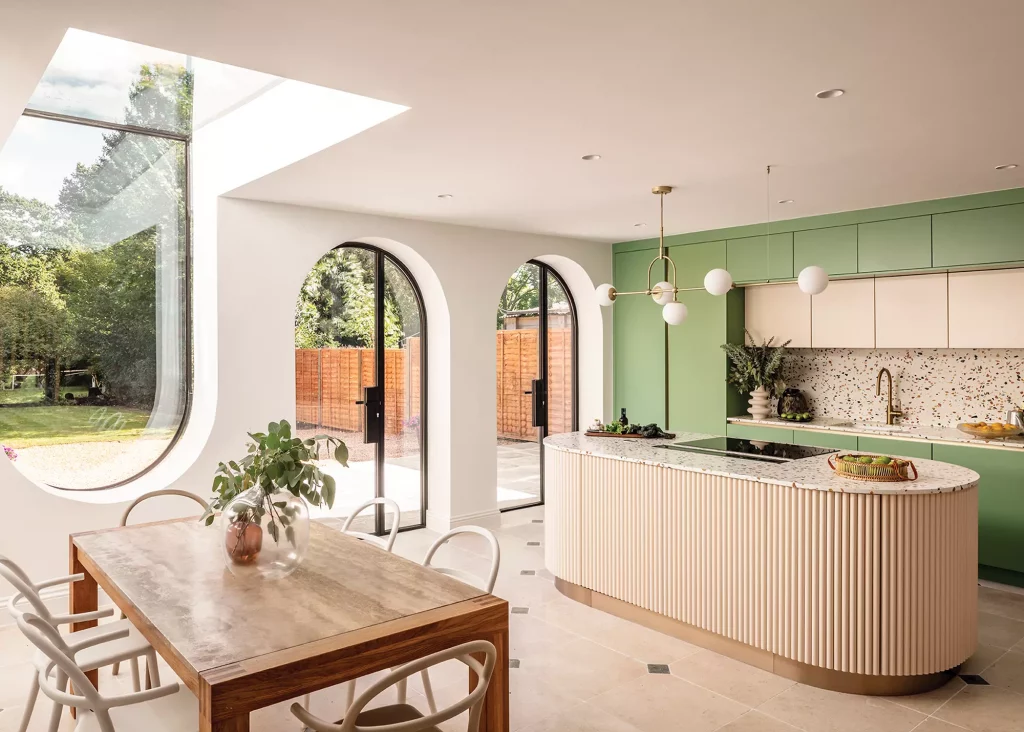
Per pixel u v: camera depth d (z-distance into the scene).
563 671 3.46
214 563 2.72
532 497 6.92
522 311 6.79
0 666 3.54
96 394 4.61
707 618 3.67
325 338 5.59
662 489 3.86
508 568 5.04
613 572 4.16
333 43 2.41
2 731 2.90
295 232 5.07
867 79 2.73
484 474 6.12
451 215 5.48
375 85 2.79
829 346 5.76
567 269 6.93
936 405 5.44
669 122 3.25
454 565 5.07
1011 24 2.26
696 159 3.89
